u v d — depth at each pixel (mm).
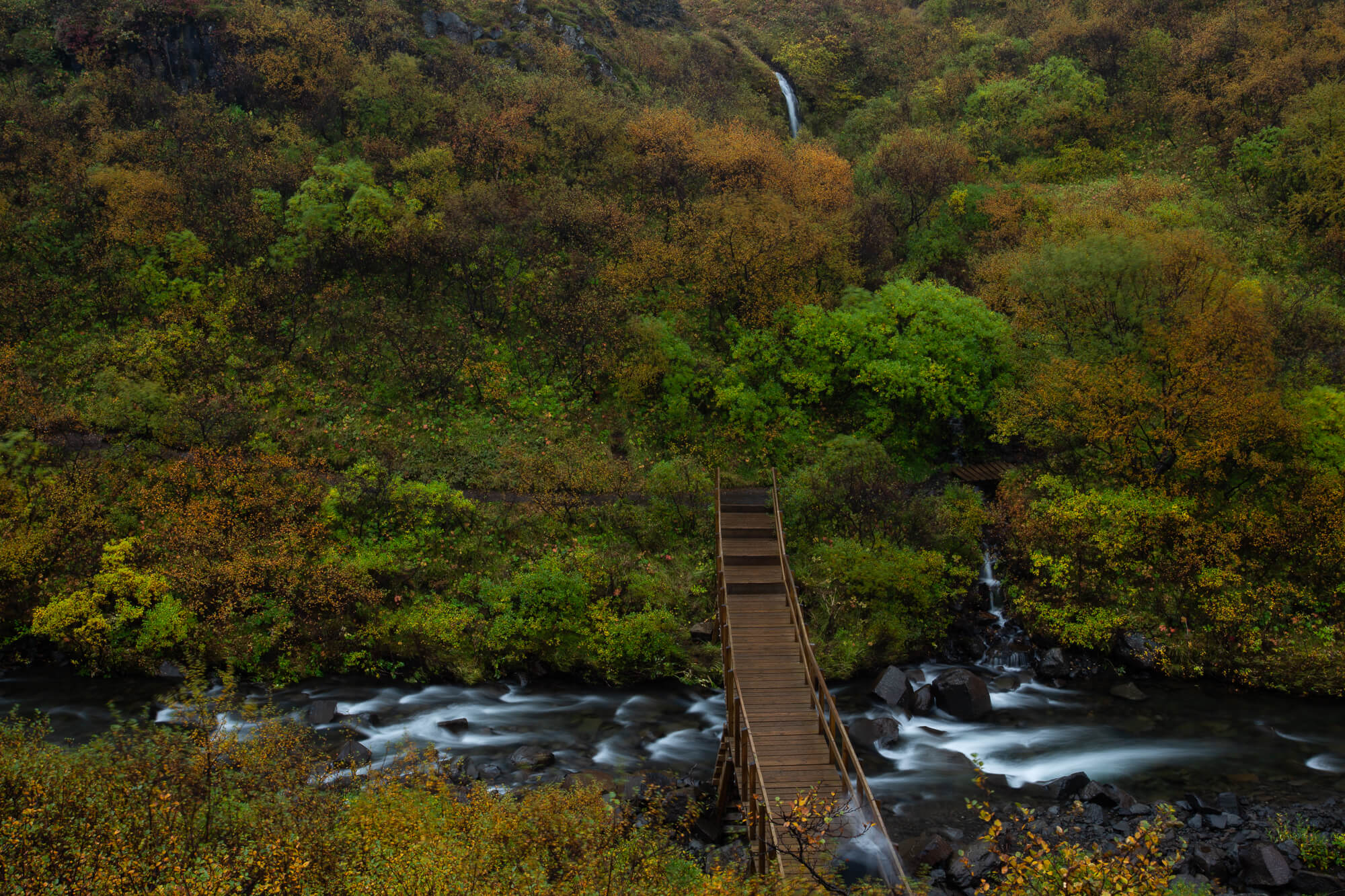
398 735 19406
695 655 22375
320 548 24203
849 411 30391
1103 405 24953
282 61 38969
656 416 29781
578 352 30875
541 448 28359
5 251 31297
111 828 9852
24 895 8766
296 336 30953
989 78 50031
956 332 29328
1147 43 47312
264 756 11719
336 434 28016
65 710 19906
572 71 47062
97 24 39969
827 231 34000
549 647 22500
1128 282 25859
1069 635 23172
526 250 34000
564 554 24469
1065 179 41625
